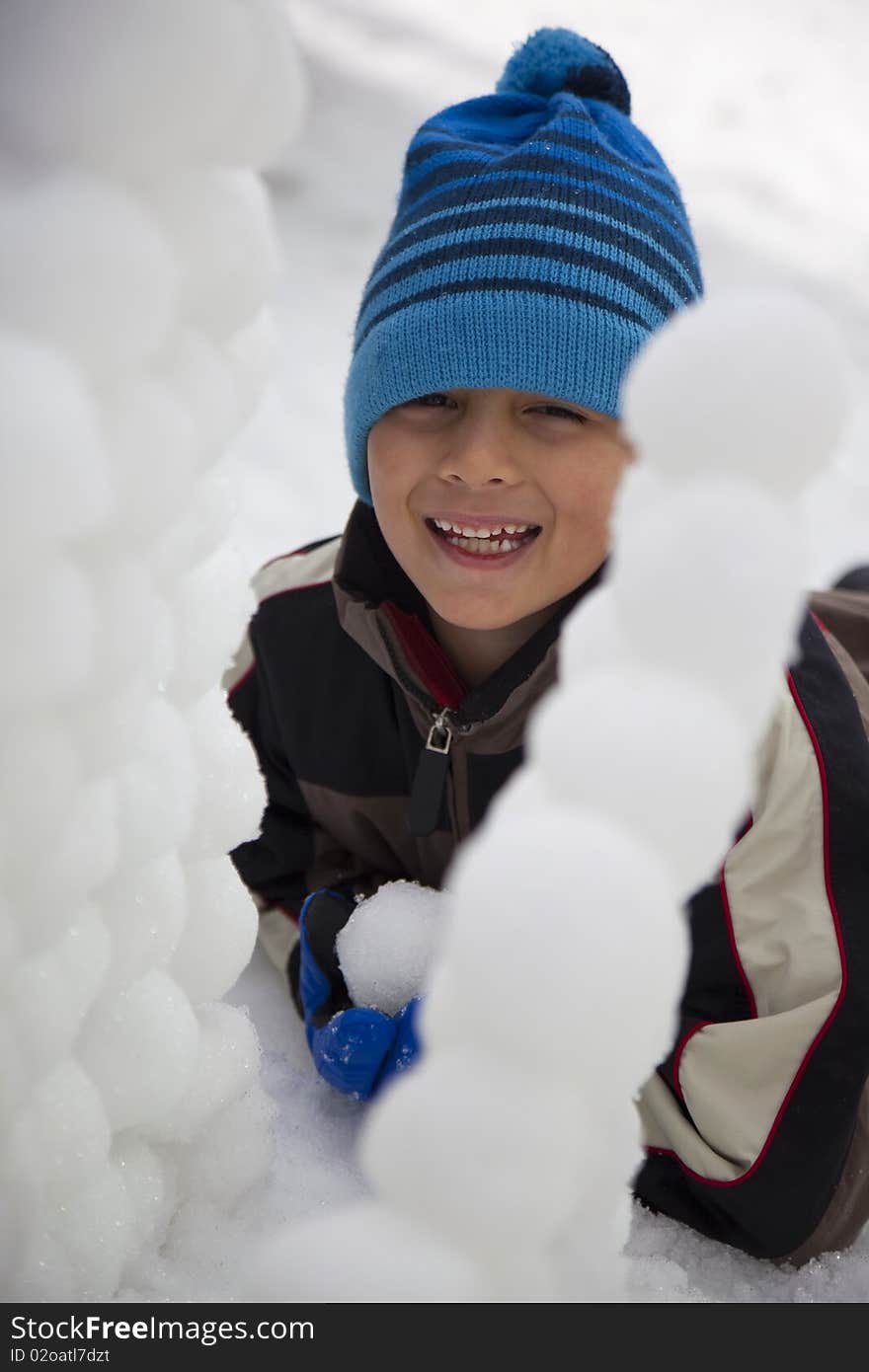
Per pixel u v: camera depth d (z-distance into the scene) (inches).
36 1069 23.6
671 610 14.8
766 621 14.7
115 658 21.8
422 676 48.3
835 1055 38.8
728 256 167.0
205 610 27.1
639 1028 13.9
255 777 29.9
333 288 131.8
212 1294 29.0
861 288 164.1
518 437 44.3
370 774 51.5
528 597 46.1
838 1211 39.0
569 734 14.7
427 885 52.6
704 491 15.2
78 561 21.0
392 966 41.9
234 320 22.7
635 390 15.7
